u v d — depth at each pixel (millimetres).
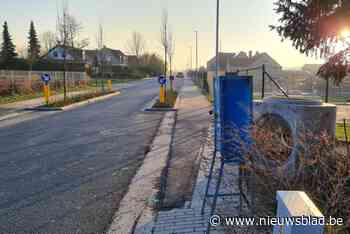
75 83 30641
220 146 3914
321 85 21719
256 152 3367
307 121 3879
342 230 2592
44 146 7559
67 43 21625
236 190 3992
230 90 3842
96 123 10977
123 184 4953
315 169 3127
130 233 3463
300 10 8133
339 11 7520
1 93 19453
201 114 12914
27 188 4828
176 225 3553
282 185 3086
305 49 8523
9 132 9375
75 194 4578
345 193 2930
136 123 10953
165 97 18188
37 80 24000
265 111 4438
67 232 3506
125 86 36375
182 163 6012
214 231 3338
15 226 3652
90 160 6332
